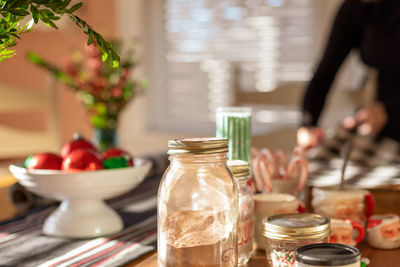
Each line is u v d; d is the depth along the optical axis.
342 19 2.35
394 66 2.24
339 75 3.04
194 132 3.54
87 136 3.36
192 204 0.66
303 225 0.71
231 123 0.87
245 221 0.77
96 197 0.95
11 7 0.59
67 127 3.39
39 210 1.17
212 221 0.67
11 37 0.63
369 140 1.78
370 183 1.27
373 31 2.27
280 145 2.50
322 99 2.36
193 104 3.56
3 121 3.20
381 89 2.33
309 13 3.21
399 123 1.99
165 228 0.67
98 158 0.97
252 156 0.99
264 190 0.96
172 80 3.59
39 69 3.24
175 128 3.61
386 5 2.23
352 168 1.47
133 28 3.54
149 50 3.60
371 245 0.85
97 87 1.65
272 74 3.33
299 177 0.98
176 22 3.53
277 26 3.29
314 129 1.80
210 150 0.66
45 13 0.61
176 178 0.68
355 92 2.49
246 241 0.78
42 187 0.93
